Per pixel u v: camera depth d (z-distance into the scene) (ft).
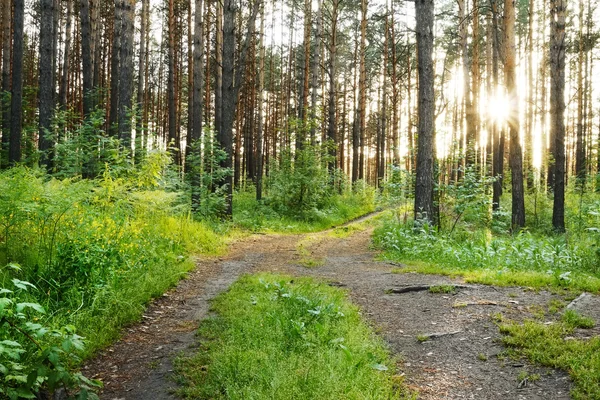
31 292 16.81
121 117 43.88
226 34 49.88
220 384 12.16
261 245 40.57
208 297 21.83
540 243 31.37
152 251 26.53
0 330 12.35
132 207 32.53
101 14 93.61
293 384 11.66
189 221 37.93
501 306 18.79
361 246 41.45
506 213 48.44
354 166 101.45
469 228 47.83
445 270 26.78
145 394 12.05
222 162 59.21
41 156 45.27
